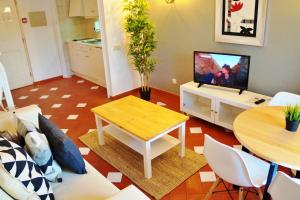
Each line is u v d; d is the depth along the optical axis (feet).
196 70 12.17
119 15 14.60
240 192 7.05
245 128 7.05
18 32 17.84
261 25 10.64
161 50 15.46
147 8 14.29
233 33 11.63
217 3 11.71
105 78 16.69
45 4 18.65
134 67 16.28
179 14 13.70
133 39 13.94
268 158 5.89
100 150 10.55
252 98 10.79
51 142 6.55
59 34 19.39
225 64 11.22
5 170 4.88
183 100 12.82
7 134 6.81
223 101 11.02
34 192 5.30
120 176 9.04
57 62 20.18
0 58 17.43
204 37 12.97
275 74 10.99
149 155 8.52
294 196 4.83
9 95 10.27
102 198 6.12
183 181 8.66
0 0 16.67
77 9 18.26
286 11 9.92
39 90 17.88
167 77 15.78
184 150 9.85
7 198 4.97
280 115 7.70
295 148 6.15
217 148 6.05
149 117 9.40
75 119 13.33
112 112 9.91
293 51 10.16
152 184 8.55
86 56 18.48
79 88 17.98
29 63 18.81
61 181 6.68
